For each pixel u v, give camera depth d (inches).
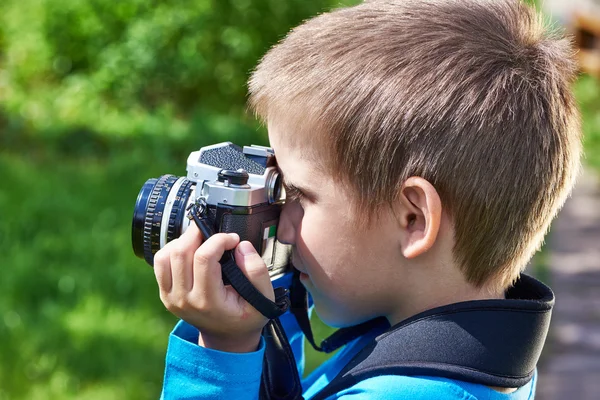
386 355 55.4
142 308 165.2
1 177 267.3
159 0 408.2
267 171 60.8
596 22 558.6
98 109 386.0
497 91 55.6
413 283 57.5
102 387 135.5
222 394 56.6
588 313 207.2
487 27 58.4
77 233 213.8
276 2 409.4
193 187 62.0
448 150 54.2
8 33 448.1
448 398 53.2
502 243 56.5
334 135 55.7
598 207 331.9
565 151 58.3
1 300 165.2
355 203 56.2
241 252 57.4
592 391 158.1
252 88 62.2
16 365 137.9
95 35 412.2
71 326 154.5
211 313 57.0
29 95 398.9
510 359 55.1
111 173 282.8
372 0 61.3
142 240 62.5
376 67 56.0
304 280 62.7
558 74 58.8
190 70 406.9
